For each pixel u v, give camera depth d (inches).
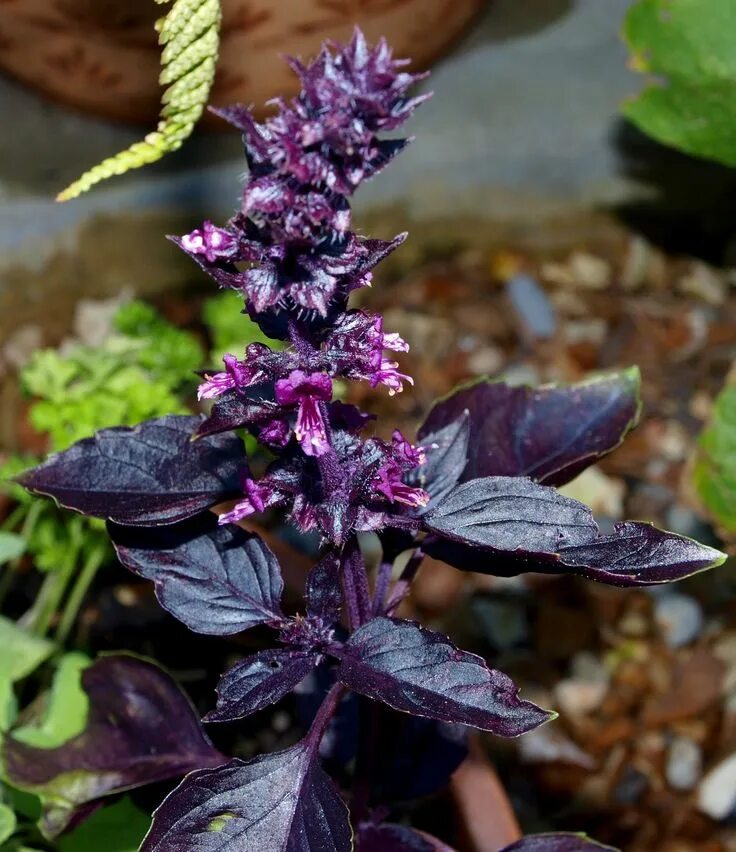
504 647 21.3
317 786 12.4
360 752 14.2
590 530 12.0
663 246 28.6
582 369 26.0
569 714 20.6
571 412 14.6
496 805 15.1
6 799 15.4
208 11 11.1
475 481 12.3
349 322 11.6
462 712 11.7
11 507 18.9
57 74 20.8
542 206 28.2
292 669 12.5
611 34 25.4
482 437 14.5
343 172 10.8
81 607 18.7
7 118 23.5
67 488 12.7
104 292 26.9
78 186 11.6
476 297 27.3
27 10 19.3
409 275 28.0
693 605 21.6
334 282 11.1
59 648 17.0
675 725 20.5
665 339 26.5
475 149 26.9
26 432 23.7
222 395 11.9
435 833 16.6
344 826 12.2
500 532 12.1
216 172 25.5
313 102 10.7
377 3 19.3
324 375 11.3
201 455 13.0
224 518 12.2
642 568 11.8
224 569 13.2
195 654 18.2
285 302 11.5
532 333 26.5
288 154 10.7
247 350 11.6
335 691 13.1
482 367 25.9
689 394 25.4
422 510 13.1
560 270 28.2
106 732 14.6
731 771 19.7
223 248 11.2
